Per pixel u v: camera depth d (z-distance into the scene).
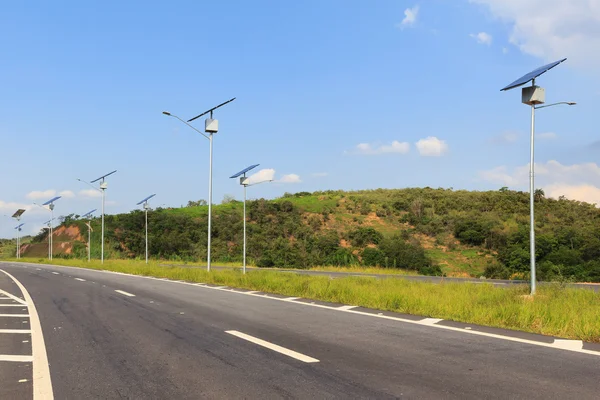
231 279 21.81
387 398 5.35
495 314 10.61
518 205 76.62
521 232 53.31
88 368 6.94
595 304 12.13
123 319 11.50
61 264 54.03
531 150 14.39
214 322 10.80
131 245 73.94
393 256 53.19
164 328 10.16
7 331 10.07
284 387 5.82
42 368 6.98
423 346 8.02
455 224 66.62
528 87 14.34
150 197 49.41
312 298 15.60
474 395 5.42
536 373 6.30
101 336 9.40
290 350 7.82
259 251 61.38
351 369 6.59
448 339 8.59
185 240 70.31
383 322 10.52
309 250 59.41
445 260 55.66
